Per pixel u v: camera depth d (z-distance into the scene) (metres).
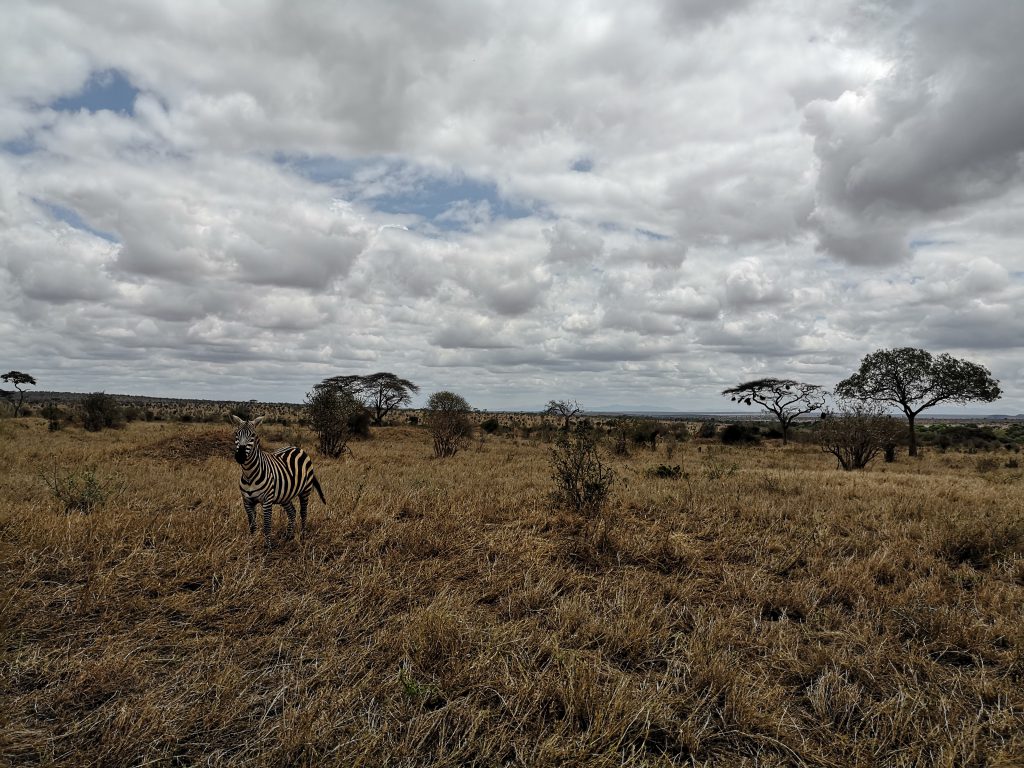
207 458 18.05
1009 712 3.86
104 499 8.96
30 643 4.47
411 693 3.82
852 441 23.27
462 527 8.27
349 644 4.58
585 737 3.44
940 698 3.98
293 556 6.86
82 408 35.31
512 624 4.99
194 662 4.20
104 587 5.35
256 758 3.20
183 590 5.66
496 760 3.24
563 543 7.60
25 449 18.52
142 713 3.47
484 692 3.96
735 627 5.12
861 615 5.48
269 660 4.36
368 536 7.77
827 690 4.13
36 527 6.83
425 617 4.77
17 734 3.33
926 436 48.72
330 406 22.52
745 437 41.81
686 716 3.84
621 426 33.53
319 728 3.42
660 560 7.09
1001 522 8.21
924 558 7.05
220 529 7.57
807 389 43.97
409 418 57.72
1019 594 5.94
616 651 4.66
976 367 33.94
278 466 7.36
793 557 7.11
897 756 3.44
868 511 9.94
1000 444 43.34
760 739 3.59
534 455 24.28
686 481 13.63
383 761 3.16
